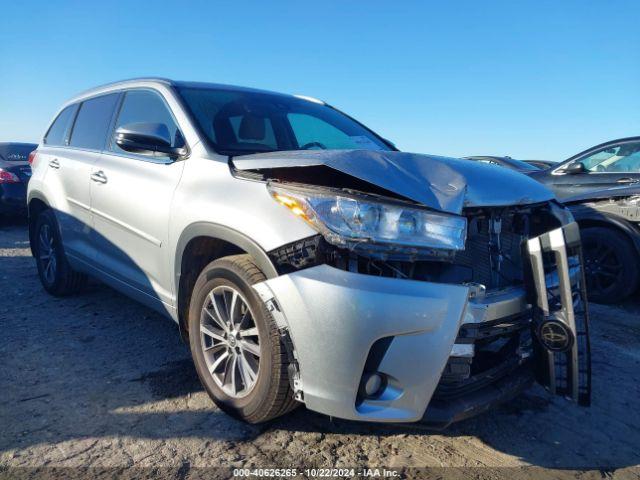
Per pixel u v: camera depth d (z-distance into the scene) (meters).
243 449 2.48
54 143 4.93
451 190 2.42
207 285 2.73
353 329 2.11
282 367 2.35
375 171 2.30
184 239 2.81
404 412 2.17
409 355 2.12
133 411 2.79
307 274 2.19
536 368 2.58
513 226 2.83
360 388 2.20
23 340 3.75
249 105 3.62
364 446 2.55
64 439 2.51
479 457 2.51
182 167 3.02
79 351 3.58
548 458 2.53
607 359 3.82
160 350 3.63
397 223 2.18
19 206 9.48
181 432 2.60
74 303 4.67
